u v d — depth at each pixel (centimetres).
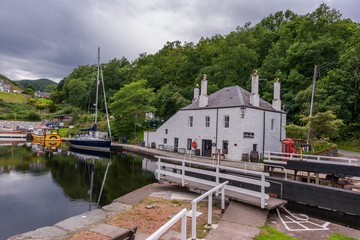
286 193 1087
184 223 477
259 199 918
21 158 2819
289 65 5356
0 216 1063
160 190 1212
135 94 4684
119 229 740
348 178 1456
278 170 1664
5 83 13575
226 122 2739
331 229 771
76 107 8912
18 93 11650
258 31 7919
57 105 9381
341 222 966
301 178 1494
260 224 762
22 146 4178
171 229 718
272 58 5800
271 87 4816
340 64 4378
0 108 8119
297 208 1070
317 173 1391
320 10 6762
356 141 3528
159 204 983
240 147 2545
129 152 3662
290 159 1566
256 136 2678
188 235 666
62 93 10719
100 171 2144
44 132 5097
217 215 844
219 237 647
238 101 2666
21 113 7888
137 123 4894
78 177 1895
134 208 937
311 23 6078
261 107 2772
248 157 2511
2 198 1334
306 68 5097
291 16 8819
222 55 6462
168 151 3288
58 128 6353
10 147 3975
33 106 9550
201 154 2931
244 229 714
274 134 2891
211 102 3020
